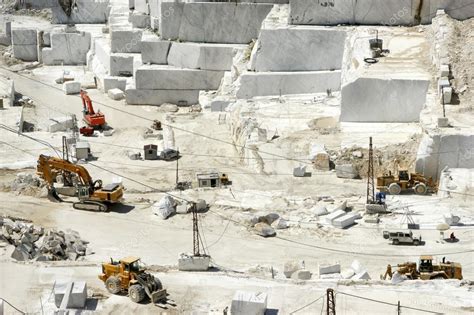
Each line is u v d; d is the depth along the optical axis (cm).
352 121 14312
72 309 8794
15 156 14362
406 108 14038
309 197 12362
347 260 10488
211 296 9069
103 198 12206
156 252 10875
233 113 15488
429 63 14588
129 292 8938
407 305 8750
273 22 16712
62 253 10625
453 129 12431
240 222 11694
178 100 17750
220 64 17550
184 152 14712
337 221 11388
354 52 15125
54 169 12781
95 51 19825
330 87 16062
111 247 11044
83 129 15812
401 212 11650
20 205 12431
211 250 10875
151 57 18162
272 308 8750
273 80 16125
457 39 14625
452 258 10394
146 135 15712
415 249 10688
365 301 8838
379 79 14012
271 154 13638
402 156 12975
